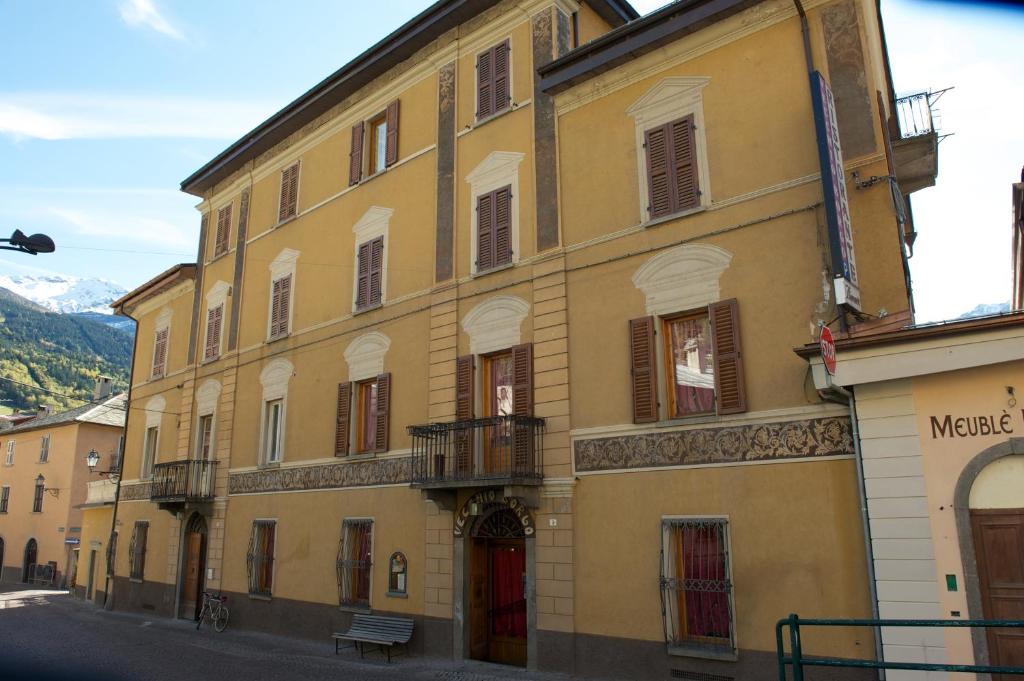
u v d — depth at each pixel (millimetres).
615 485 12914
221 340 23938
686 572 11938
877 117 11312
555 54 15695
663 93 13719
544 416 14102
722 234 12484
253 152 23922
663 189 13375
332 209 20516
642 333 13031
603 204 14180
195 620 22391
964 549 9094
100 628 21297
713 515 11680
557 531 13477
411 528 16062
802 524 10781
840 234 10477
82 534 34375
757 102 12531
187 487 22656
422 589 15484
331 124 21219
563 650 12969
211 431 23328
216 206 26047
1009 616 8789
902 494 9633
